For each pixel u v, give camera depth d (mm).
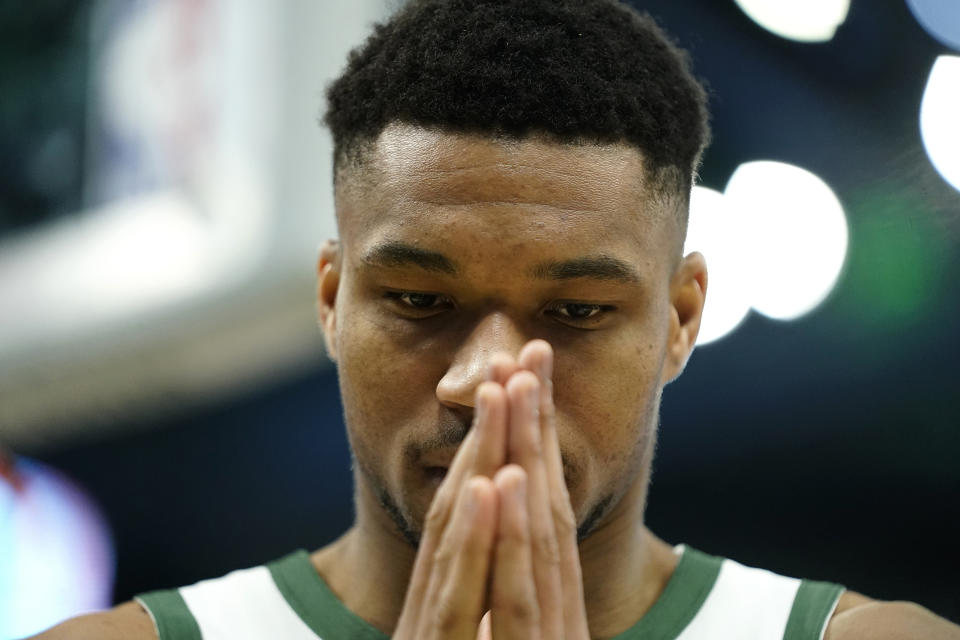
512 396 5723
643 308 6355
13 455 18188
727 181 14727
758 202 13648
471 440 5785
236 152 15062
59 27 17391
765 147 14500
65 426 18047
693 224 13711
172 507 19547
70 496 19016
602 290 6168
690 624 7059
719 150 14656
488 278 6078
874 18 13430
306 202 14672
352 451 7098
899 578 16422
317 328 15477
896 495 16141
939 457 15625
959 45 13055
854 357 15164
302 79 14766
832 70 13891
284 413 18359
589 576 6898
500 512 5656
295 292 14953
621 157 6258
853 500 16391
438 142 6148
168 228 15922
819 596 7074
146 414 17672
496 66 6184
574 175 6117
